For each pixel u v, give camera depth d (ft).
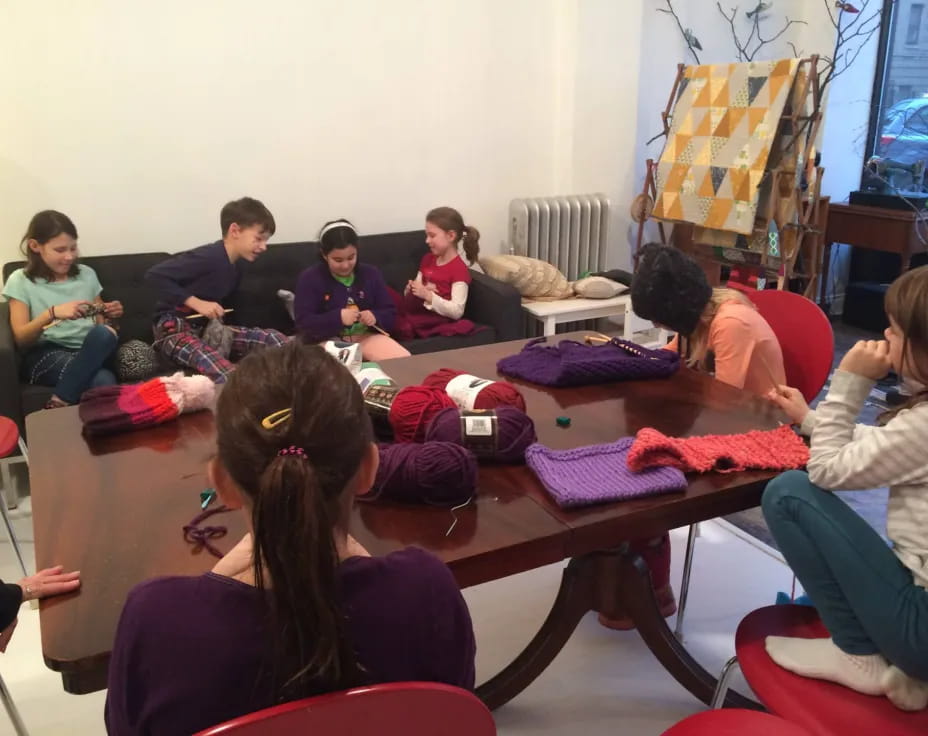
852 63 15.65
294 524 2.45
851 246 16.19
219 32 10.88
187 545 3.94
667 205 12.90
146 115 10.75
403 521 4.14
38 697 6.16
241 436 2.61
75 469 4.84
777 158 11.41
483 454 4.70
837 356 14.16
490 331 11.27
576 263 13.78
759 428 5.27
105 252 10.96
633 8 13.23
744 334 6.39
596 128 13.60
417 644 2.70
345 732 2.42
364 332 10.69
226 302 10.88
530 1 12.79
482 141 13.09
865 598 3.87
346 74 11.80
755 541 8.31
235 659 2.49
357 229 12.50
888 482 3.88
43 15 9.95
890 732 3.78
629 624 6.88
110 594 3.55
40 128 10.25
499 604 7.30
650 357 6.33
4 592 3.50
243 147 11.41
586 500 4.25
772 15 15.70
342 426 2.66
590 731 5.77
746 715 3.80
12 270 9.97
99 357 9.11
